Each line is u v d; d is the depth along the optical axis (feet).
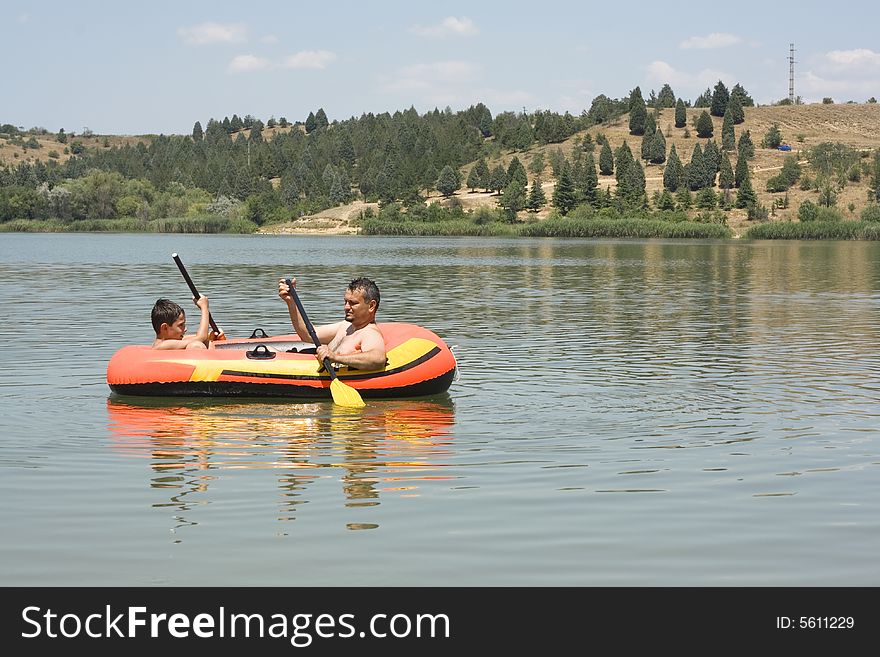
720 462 39.78
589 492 35.47
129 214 638.12
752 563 29.14
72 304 109.50
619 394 54.70
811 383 58.44
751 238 450.71
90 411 49.90
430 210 594.24
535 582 27.96
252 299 118.73
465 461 39.93
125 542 30.40
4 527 31.63
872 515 33.01
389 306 109.91
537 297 123.24
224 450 41.75
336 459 40.27
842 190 596.29
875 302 117.91
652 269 192.44
